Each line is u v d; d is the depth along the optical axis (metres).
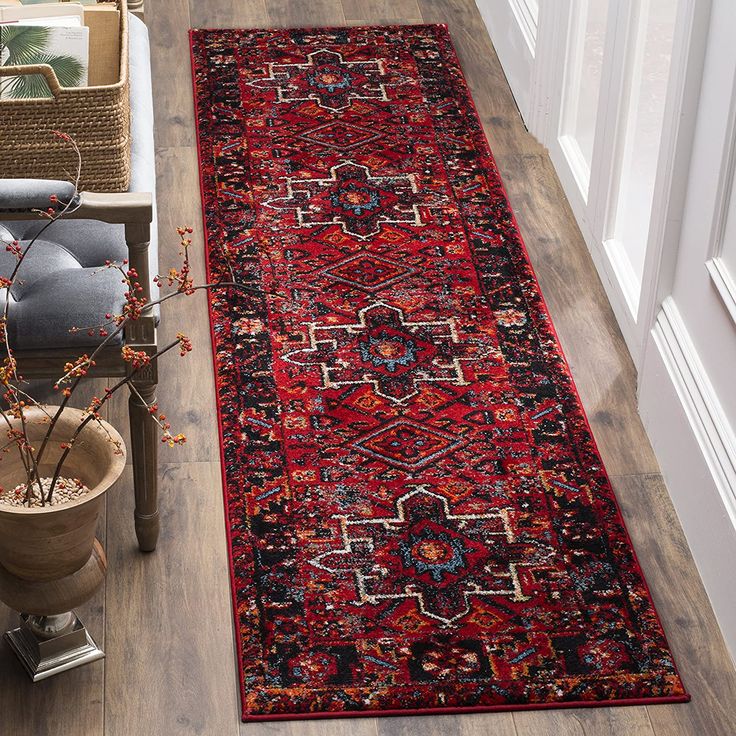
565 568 2.63
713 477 2.56
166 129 3.97
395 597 2.55
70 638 2.37
